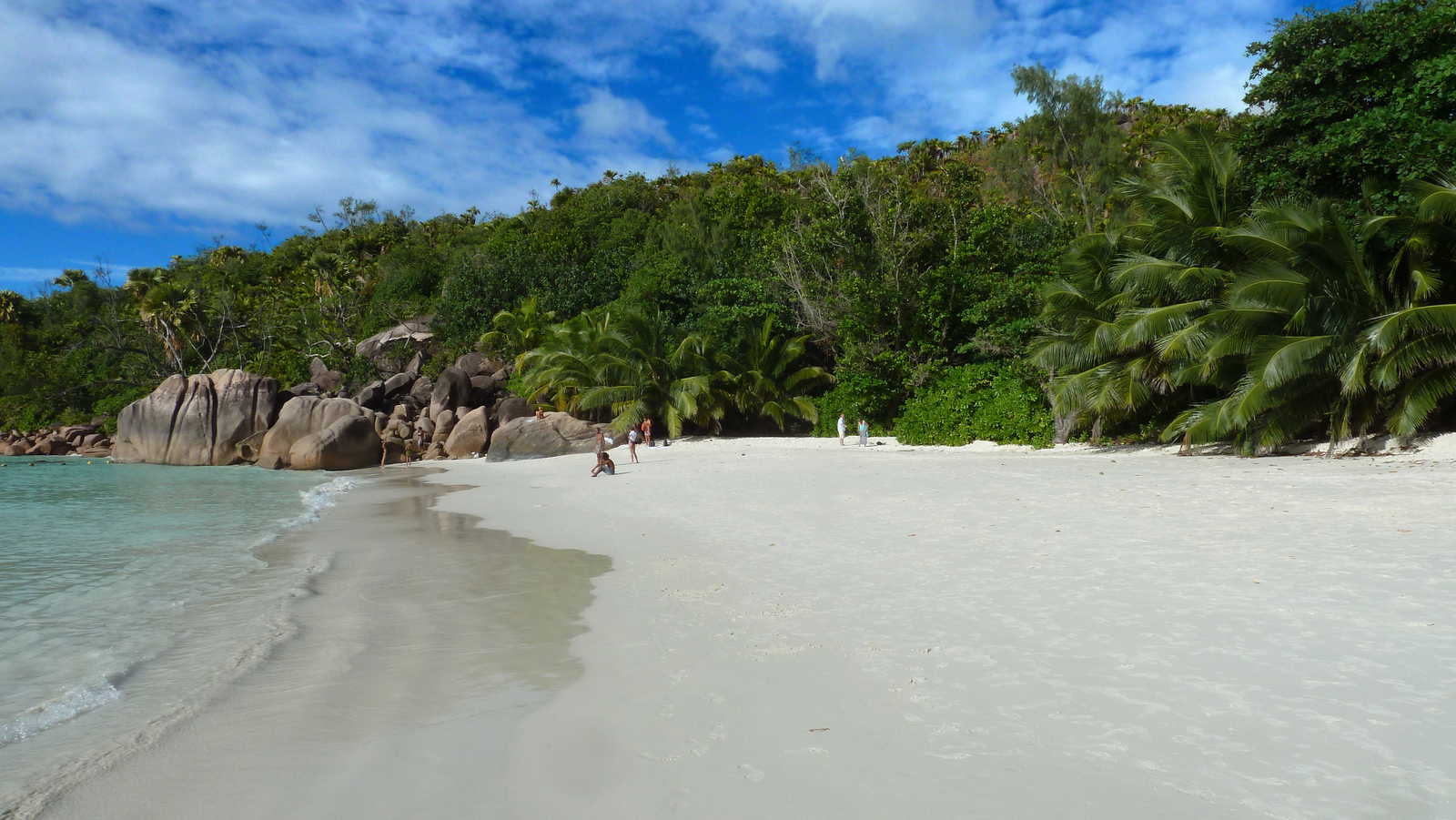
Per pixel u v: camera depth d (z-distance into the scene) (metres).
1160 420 22.64
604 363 35.16
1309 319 16.67
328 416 35.28
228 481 27.42
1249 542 8.13
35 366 58.41
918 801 3.53
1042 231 36.38
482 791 3.89
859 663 5.39
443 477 25.67
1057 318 22.88
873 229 34.31
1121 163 41.03
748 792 3.71
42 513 17.81
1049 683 4.81
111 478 28.91
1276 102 20.59
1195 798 3.41
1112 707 4.40
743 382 37.12
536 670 5.77
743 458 24.48
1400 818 3.17
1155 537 8.71
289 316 60.91
